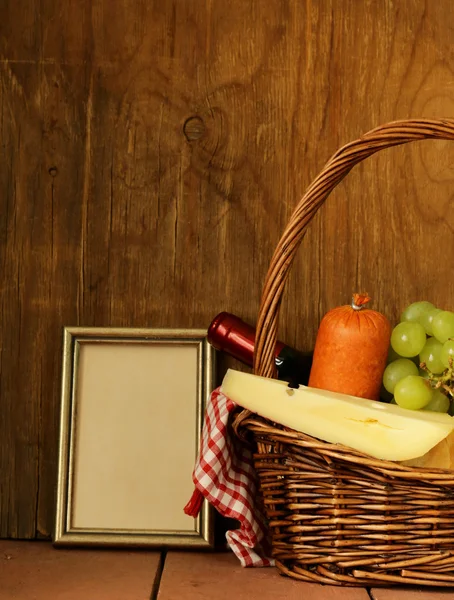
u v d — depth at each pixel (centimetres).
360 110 144
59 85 145
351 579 109
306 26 145
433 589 110
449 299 143
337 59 145
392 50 145
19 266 144
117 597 104
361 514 108
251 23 146
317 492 111
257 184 144
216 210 144
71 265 144
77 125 145
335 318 118
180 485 137
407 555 108
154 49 146
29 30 146
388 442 104
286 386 112
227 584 112
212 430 119
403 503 107
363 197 144
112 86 145
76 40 146
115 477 137
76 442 138
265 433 112
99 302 144
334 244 144
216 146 145
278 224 144
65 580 114
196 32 146
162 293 144
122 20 146
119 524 135
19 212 145
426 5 146
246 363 133
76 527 135
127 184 145
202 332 139
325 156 144
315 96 145
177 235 144
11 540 141
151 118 145
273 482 114
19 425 142
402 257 144
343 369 116
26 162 145
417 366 124
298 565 114
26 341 143
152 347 140
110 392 139
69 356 139
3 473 142
